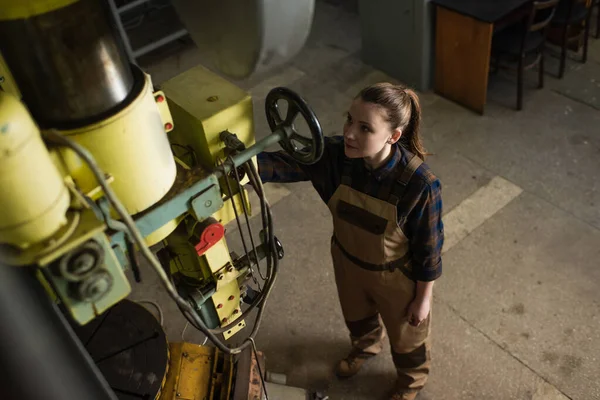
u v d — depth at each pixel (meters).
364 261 1.69
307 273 2.81
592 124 3.48
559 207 2.99
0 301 0.69
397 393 2.22
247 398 1.62
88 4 0.73
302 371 2.44
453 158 3.35
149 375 1.40
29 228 0.70
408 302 1.78
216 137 1.06
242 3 0.77
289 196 3.21
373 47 4.03
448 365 2.41
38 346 0.75
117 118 0.80
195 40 0.95
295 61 4.25
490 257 2.79
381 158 1.44
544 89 3.78
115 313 1.51
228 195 1.03
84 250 0.75
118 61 0.81
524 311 2.56
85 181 0.83
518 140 3.42
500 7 3.25
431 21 3.55
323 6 4.85
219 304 1.24
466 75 3.55
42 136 0.74
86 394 0.86
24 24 0.70
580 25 3.92
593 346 2.41
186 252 1.14
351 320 2.11
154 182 0.89
